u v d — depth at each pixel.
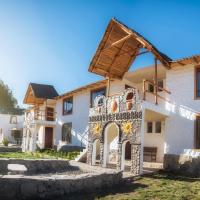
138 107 16.19
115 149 21.61
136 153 15.68
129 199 10.20
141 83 22.81
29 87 36.72
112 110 17.86
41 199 10.37
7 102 66.38
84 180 11.69
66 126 30.20
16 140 48.53
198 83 17.42
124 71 21.64
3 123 50.69
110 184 12.81
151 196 10.63
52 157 24.20
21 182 10.22
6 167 16.23
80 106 28.00
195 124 17.03
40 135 36.09
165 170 16.47
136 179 14.23
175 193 11.05
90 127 19.67
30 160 17.08
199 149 16.09
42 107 36.97
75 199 10.41
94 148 19.20
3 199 9.88
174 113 18.20
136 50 20.22
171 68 18.70
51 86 37.72
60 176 11.62
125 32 18.42
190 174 15.38
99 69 20.77
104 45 19.56
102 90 25.50
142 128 15.76
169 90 18.73
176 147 17.69
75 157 22.52
